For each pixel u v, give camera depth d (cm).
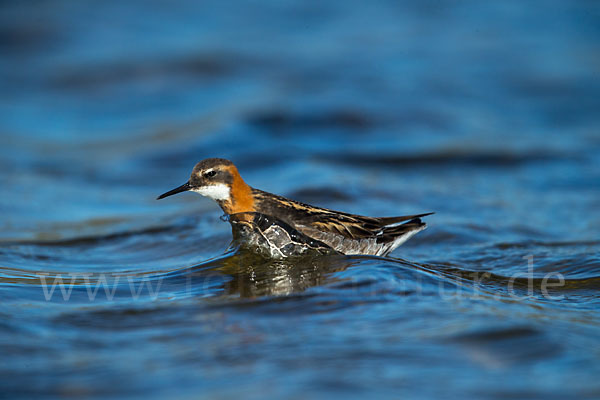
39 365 629
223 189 1057
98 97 2225
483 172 1577
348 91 2164
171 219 1273
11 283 884
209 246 1105
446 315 738
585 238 1126
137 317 755
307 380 591
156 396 571
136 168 1695
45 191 1504
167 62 2444
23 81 2334
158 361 638
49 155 1781
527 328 692
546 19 2883
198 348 666
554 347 650
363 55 2527
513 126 1934
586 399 557
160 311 773
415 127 1911
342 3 3120
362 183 1443
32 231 1214
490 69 2395
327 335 690
